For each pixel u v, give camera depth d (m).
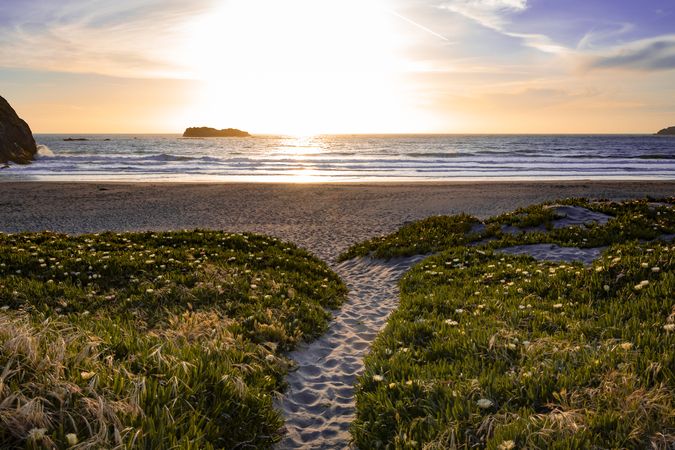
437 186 42.94
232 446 4.27
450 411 4.52
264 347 6.97
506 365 5.61
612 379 4.61
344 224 25.55
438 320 7.72
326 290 11.33
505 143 169.62
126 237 15.51
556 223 17.14
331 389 6.30
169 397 4.32
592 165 69.25
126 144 162.75
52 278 10.02
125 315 8.02
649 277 8.23
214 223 26.09
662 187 42.41
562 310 7.80
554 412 4.26
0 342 4.32
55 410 3.78
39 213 28.89
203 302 8.98
